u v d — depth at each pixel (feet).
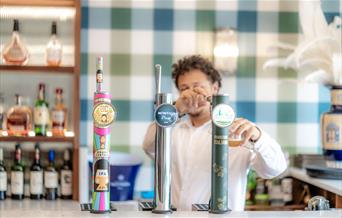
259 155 7.00
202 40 12.15
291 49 12.15
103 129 5.08
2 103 11.42
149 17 12.10
